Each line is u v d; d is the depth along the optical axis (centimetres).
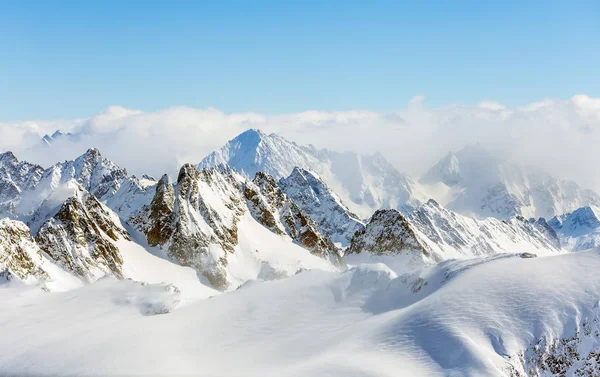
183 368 6425
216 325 7981
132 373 6266
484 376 5644
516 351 6059
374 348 6444
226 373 6238
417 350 6231
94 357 6769
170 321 8150
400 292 8269
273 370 6250
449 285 7306
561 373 6003
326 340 7100
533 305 6531
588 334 6188
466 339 6097
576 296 6569
